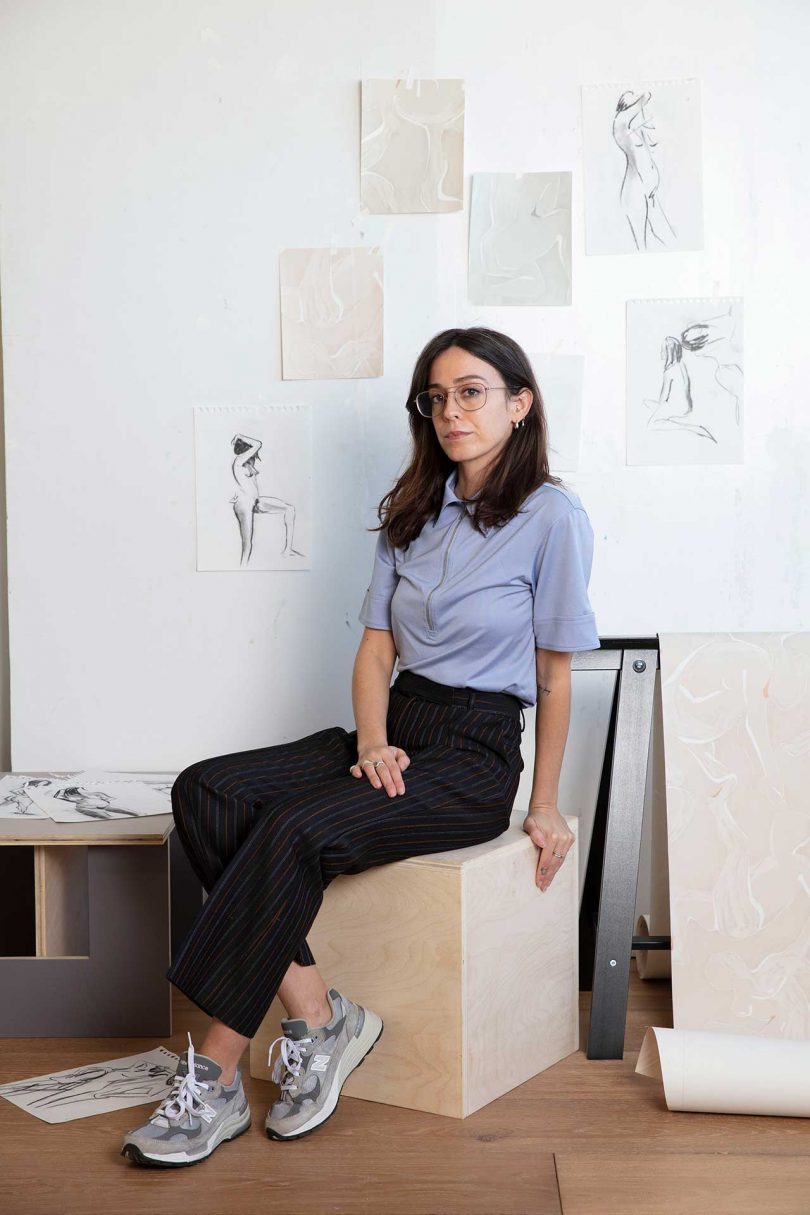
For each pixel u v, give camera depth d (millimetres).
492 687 1993
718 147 2447
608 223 2463
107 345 2561
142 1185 1588
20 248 2561
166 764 2615
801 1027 2025
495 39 2463
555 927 2053
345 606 2564
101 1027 2125
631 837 2125
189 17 2502
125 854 2100
